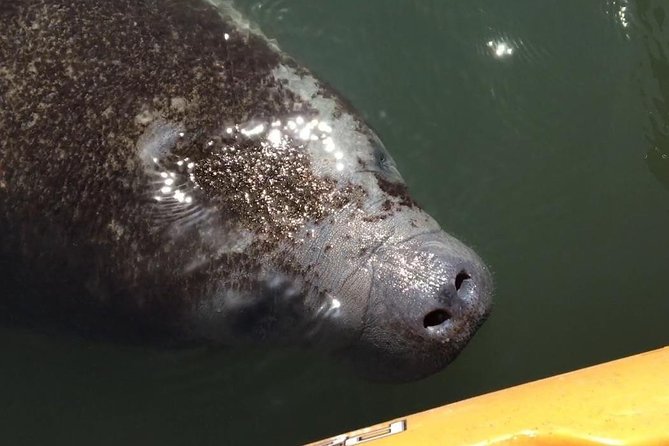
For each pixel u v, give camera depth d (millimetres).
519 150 1854
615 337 1717
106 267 1405
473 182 1813
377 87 1850
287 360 1610
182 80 1433
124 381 1688
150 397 1685
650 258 1771
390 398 1654
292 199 1379
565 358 1700
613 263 1770
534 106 1891
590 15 1954
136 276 1396
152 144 1386
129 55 1452
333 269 1368
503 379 1680
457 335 1342
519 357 1697
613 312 1734
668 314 1728
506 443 1126
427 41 1912
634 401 1135
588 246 1784
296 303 1394
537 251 1775
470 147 1843
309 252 1368
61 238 1407
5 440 1688
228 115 1413
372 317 1363
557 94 1902
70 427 1693
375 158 1472
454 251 1391
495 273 1743
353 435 1240
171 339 1494
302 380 1646
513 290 1742
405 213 1418
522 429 1133
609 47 1939
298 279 1375
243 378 1648
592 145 1866
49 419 1699
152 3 1518
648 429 1095
